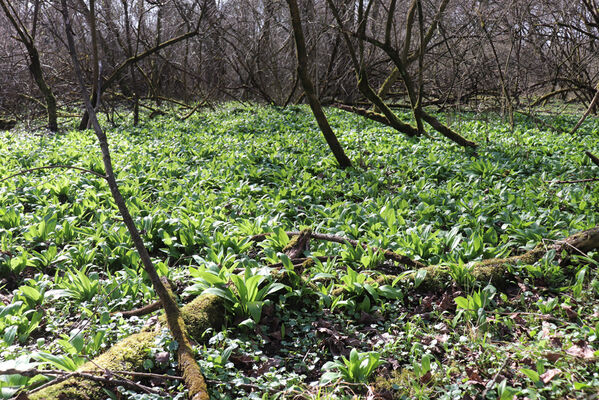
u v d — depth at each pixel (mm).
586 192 8227
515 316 4707
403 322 4750
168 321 4016
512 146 12156
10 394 3055
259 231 6613
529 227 6641
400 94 21297
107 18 17922
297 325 4609
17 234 6625
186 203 7789
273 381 3695
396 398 3652
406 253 5867
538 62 18547
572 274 5566
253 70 23203
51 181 8648
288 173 9875
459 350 4184
